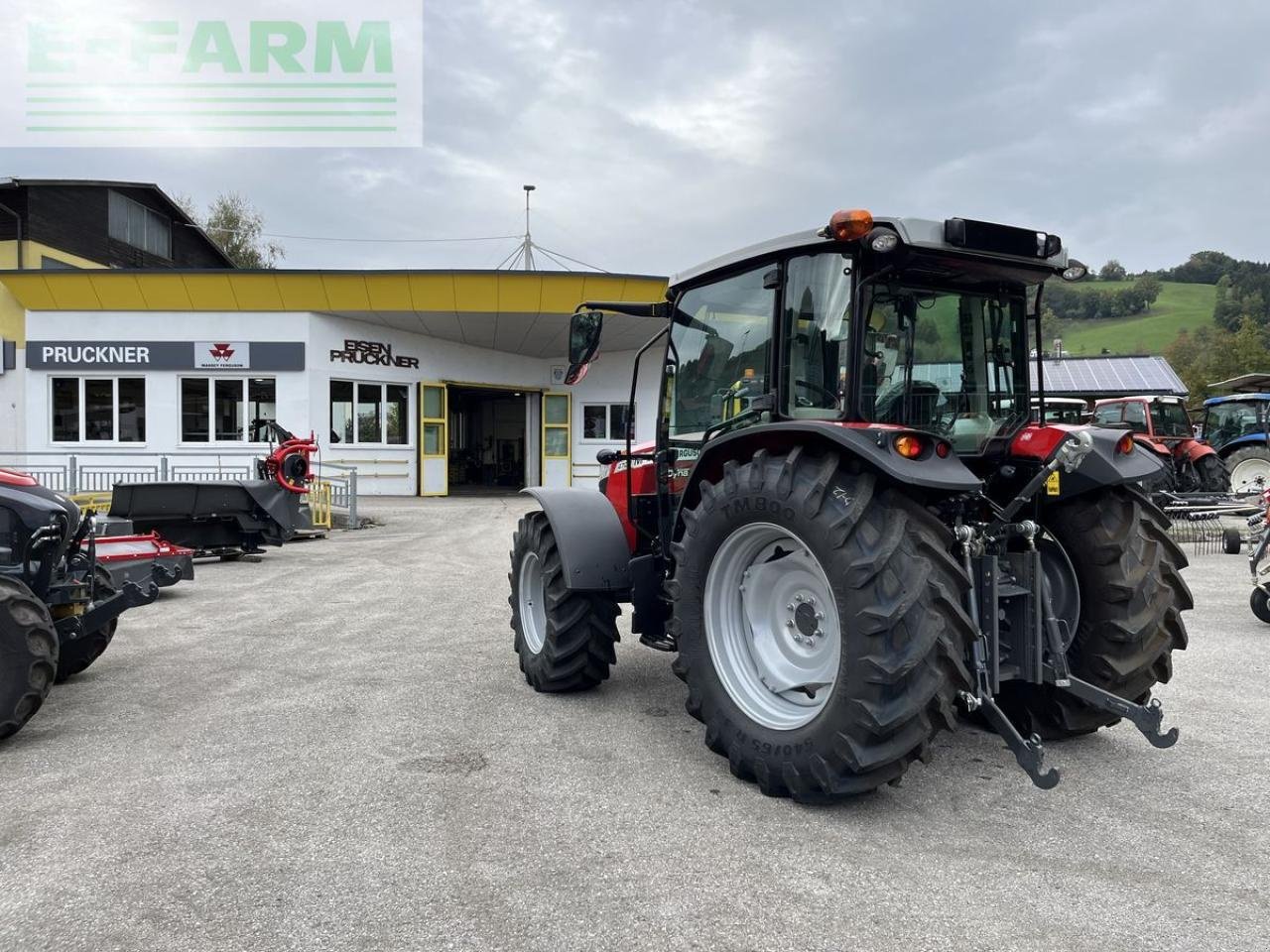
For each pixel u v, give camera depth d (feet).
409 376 64.13
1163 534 12.71
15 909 8.14
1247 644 19.98
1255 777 11.68
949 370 11.89
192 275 56.44
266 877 8.80
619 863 9.14
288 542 39.52
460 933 7.77
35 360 56.95
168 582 16.67
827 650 10.87
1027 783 11.45
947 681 9.70
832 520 10.03
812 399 11.53
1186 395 74.33
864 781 9.98
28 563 14.15
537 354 73.20
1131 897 8.45
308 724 13.87
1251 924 7.96
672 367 14.67
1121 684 12.12
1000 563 11.28
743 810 10.54
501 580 29.37
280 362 57.36
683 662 12.07
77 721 14.01
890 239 10.32
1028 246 11.16
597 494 15.64
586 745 12.92
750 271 12.75
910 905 8.29
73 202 73.82
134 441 57.57
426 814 10.36
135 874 8.86
